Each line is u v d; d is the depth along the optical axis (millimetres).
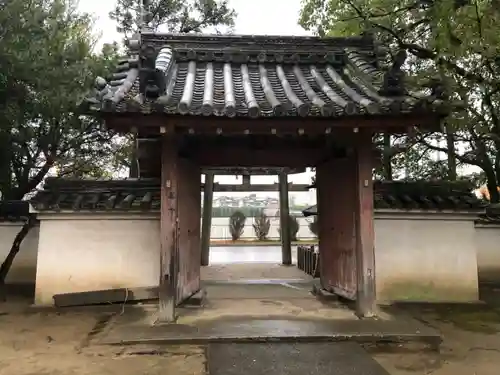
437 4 5230
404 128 5953
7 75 7344
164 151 6168
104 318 6746
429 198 8500
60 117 9000
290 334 5441
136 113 5203
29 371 4594
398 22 7680
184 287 7012
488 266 10383
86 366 4730
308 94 6348
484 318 7062
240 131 5711
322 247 8445
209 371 4441
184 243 6949
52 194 7945
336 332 5516
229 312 6711
